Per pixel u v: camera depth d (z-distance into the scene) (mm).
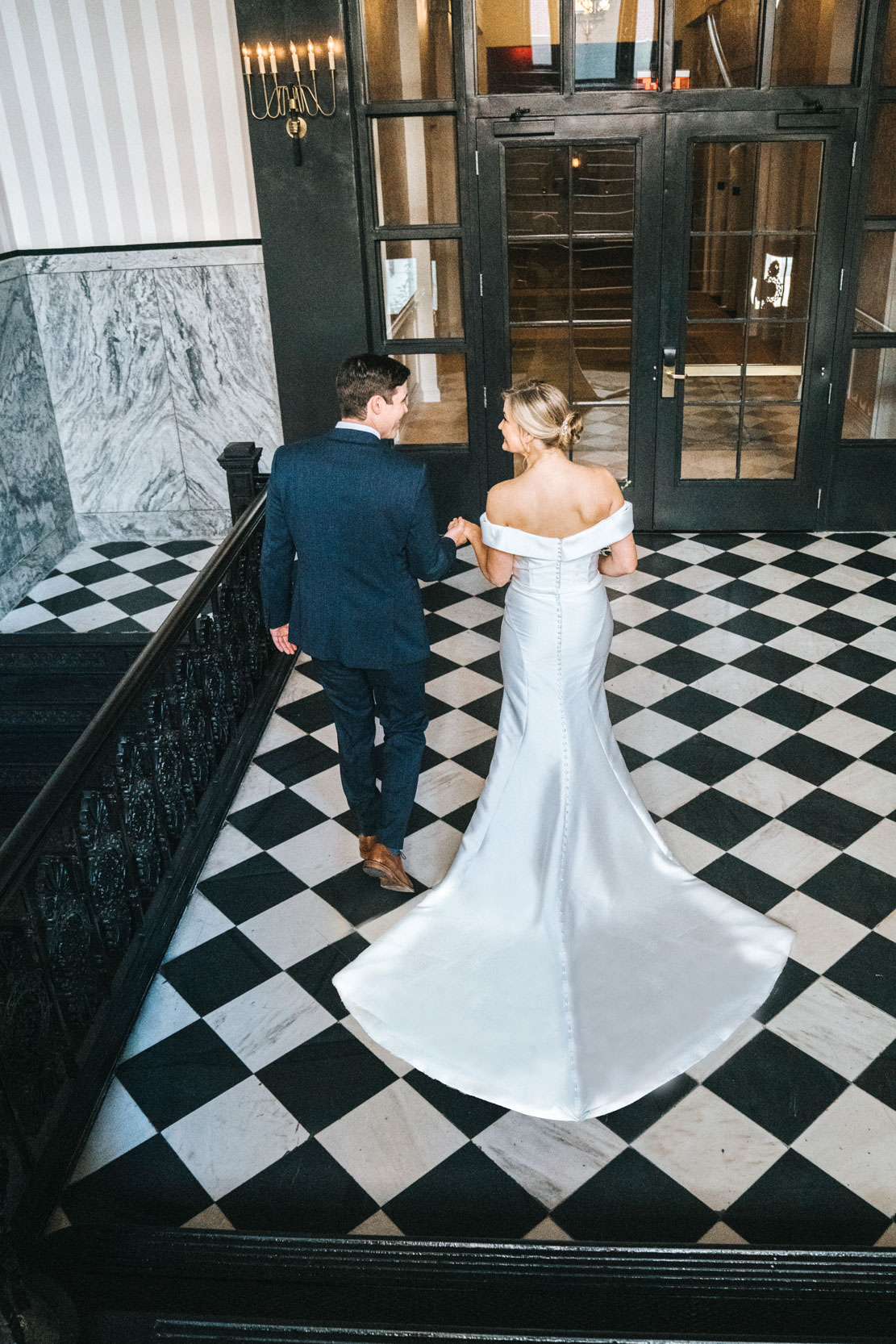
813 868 3852
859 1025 3213
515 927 3451
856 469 6539
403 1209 2736
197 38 6238
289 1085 3105
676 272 6148
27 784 6672
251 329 6898
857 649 5328
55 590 6852
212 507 7492
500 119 5883
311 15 5562
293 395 6578
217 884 3920
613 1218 2693
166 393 7125
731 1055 3127
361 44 5738
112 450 7320
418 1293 2492
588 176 5984
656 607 5840
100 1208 2766
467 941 3449
